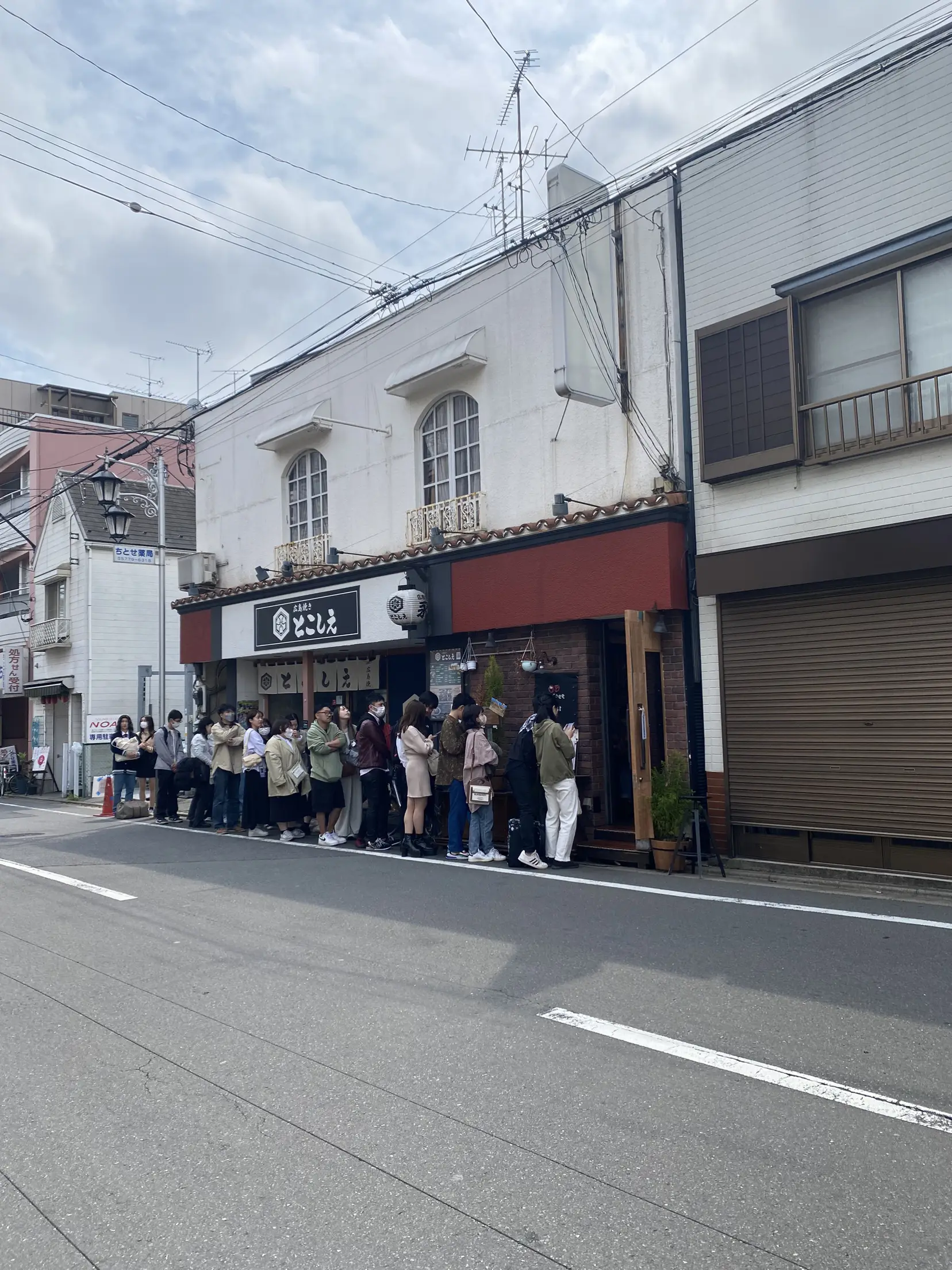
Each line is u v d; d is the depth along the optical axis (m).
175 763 14.96
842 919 7.11
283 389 16.70
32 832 14.02
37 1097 4.28
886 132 8.91
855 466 9.06
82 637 24.25
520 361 12.30
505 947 6.44
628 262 10.98
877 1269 2.86
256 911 7.75
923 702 8.55
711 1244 3.00
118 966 6.29
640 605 10.33
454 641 12.96
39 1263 3.02
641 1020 4.98
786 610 9.49
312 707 15.55
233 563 17.81
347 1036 4.90
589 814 10.70
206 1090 4.30
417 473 14.06
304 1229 3.15
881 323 9.02
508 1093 4.15
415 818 10.57
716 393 10.00
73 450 29.31
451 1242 3.05
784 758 9.47
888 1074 4.24
